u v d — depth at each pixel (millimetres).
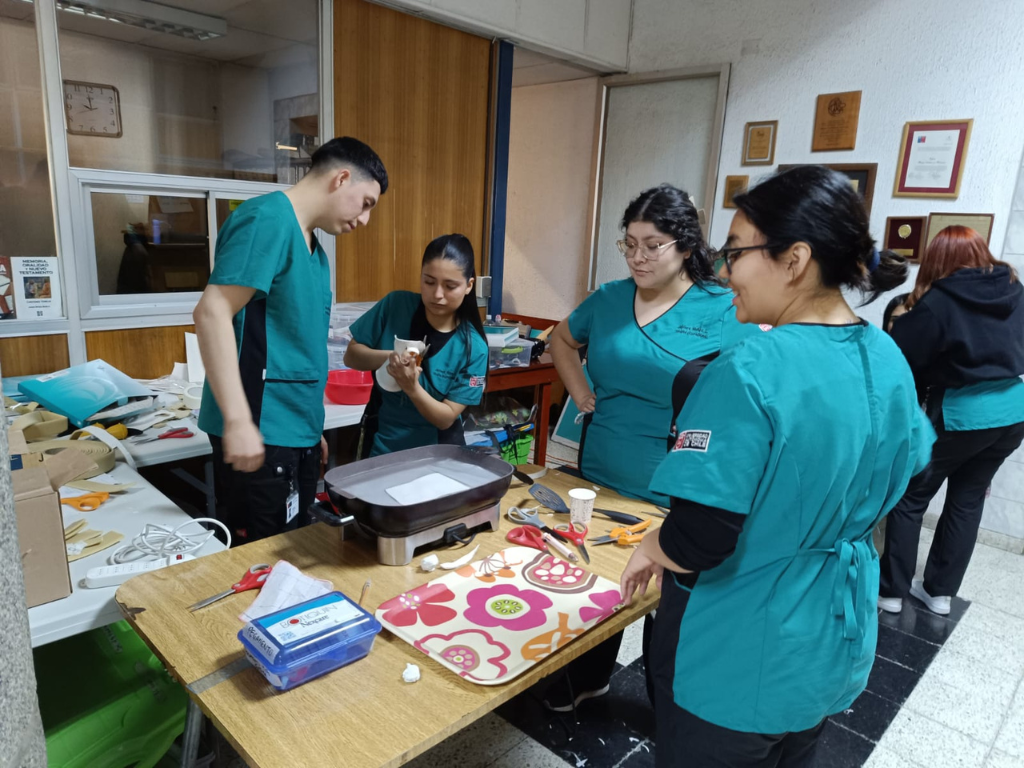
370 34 3139
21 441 1271
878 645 2408
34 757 462
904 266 927
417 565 1285
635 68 4211
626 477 1738
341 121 3123
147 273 2635
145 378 2686
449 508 1306
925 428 1003
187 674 958
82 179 2396
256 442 1461
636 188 4328
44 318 2400
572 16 3842
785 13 3543
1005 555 3168
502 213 3947
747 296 937
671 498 936
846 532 957
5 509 423
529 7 3617
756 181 909
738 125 3791
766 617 920
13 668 433
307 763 806
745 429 853
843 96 3412
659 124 4152
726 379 880
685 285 1736
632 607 1185
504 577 1251
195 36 2627
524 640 1056
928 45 3143
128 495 1658
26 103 2256
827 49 3441
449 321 1986
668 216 1608
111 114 2469
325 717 885
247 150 2873
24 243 2326
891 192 3334
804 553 917
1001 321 2316
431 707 912
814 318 915
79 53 2357
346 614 1022
